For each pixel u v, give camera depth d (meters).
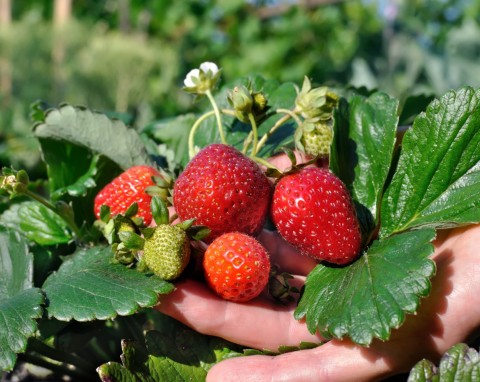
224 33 1.41
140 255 0.27
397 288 0.24
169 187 0.29
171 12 1.43
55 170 0.35
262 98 0.30
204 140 0.37
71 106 0.33
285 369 0.25
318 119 0.30
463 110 0.28
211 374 0.26
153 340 0.27
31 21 1.23
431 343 0.25
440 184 0.28
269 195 0.27
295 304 0.28
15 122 1.12
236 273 0.25
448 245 0.27
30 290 0.27
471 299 0.24
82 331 0.31
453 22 1.37
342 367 0.25
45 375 0.35
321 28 1.34
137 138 0.34
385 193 0.29
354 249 0.27
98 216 0.30
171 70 1.24
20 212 0.34
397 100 0.30
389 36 1.20
